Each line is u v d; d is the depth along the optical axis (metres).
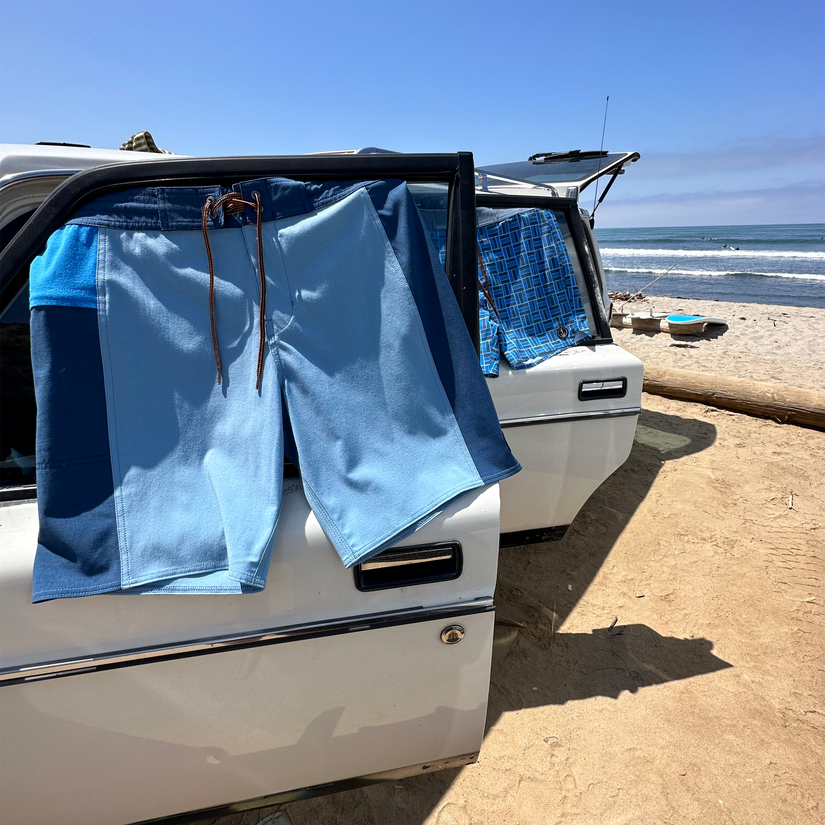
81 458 1.27
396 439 1.45
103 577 1.25
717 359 7.54
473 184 1.53
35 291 1.26
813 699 2.47
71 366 1.28
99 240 1.33
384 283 1.46
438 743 1.71
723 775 2.14
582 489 3.15
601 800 2.05
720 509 3.91
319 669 1.46
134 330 1.33
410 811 2.01
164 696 1.39
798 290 22.47
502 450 1.50
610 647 2.77
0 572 1.27
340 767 1.65
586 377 2.94
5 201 1.65
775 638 2.81
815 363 7.18
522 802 2.04
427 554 1.42
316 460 1.38
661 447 4.87
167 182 1.39
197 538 1.30
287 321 1.40
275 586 1.37
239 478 1.35
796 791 2.09
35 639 1.29
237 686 1.42
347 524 1.36
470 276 1.56
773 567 3.32
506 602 3.09
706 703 2.45
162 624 1.33
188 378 1.37
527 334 2.97
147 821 1.58
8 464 1.43
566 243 3.21
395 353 1.46
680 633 2.86
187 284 1.37
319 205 1.43
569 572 3.34
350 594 1.42
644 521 3.81
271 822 1.98
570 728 2.33
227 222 1.39
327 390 1.41
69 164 1.94
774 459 4.56
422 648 1.52
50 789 1.43
